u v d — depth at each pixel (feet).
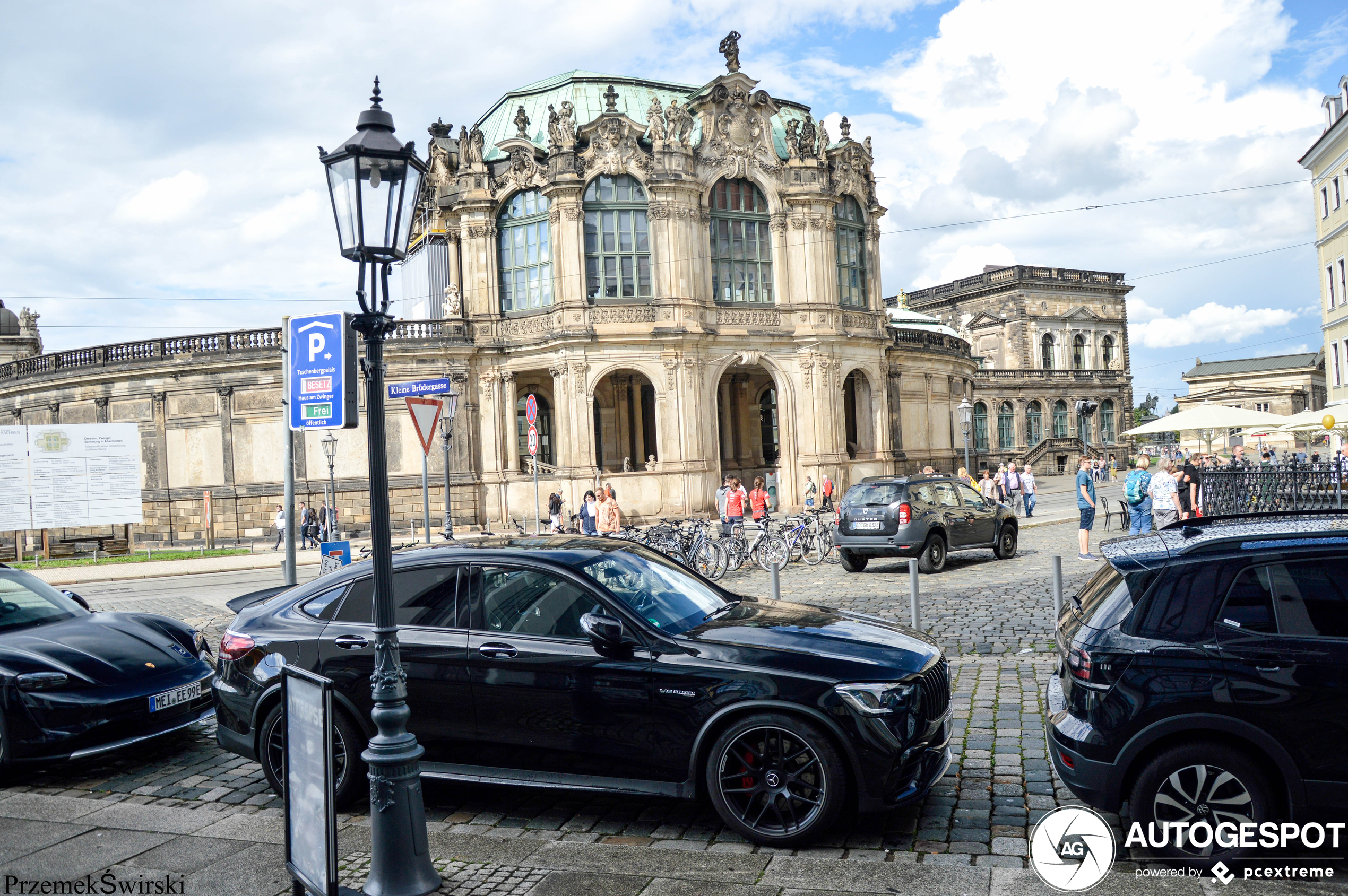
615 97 125.08
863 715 19.80
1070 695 19.31
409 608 23.75
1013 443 260.21
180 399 130.52
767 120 134.00
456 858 19.84
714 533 102.17
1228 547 18.88
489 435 128.36
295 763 17.13
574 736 21.66
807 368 133.59
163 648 31.27
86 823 23.40
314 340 51.01
